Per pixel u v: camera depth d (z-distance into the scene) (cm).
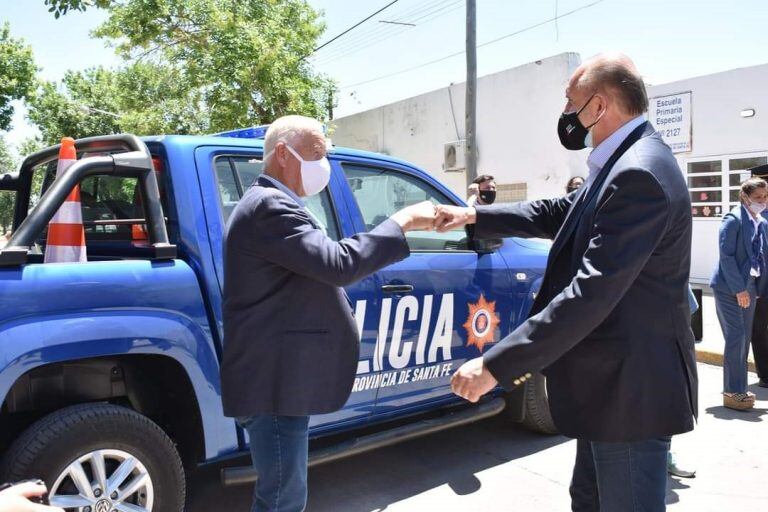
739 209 525
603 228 188
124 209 343
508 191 1435
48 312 252
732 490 384
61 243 295
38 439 255
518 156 1401
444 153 1573
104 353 264
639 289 193
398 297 365
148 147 325
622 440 193
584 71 208
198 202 309
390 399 369
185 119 1416
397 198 403
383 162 396
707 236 1190
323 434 346
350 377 238
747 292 517
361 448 353
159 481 282
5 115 1681
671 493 380
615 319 194
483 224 257
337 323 233
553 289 218
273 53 1302
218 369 298
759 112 1105
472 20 1208
